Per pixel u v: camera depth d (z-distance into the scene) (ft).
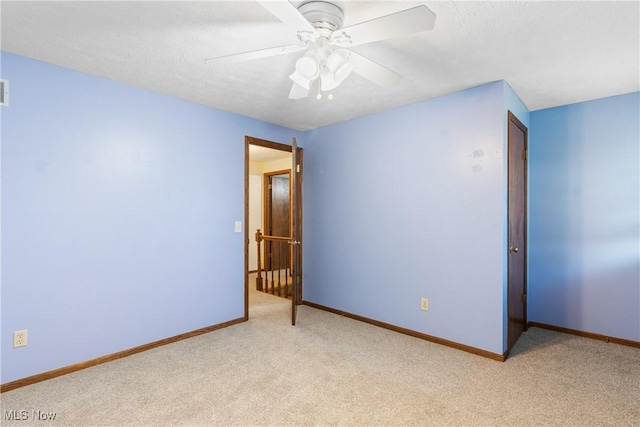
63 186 7.70
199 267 10.33
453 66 7.59
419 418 6.06
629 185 9.52
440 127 9.53
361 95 9.50
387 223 10.89
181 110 9.86
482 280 8.71
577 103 10.32
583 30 6.03
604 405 6.44
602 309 9.95
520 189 10.12
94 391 6.96
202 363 8.29
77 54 7.04
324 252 13.11
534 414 6.17
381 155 11.05
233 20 5.76
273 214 20.92
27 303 7.22
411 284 10.23
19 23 5.86
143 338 9.06
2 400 6.59
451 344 9.30
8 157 6.97
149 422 5.96
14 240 7.05
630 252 9.52
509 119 8.86
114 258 8.52
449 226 9.36
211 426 5.85
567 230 10.55
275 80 8.41
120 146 8.62
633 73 8.02
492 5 5.30
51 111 7.51
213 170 10.69
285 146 13.16
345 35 4.95
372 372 7.81
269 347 9.29
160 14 5.59
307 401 6.61
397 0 5.20
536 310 11.16
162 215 9.46
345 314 12.26
